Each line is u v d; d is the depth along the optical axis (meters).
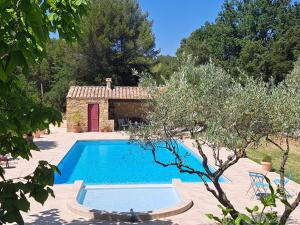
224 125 6.88
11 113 3.13
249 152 21.58
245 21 52.94
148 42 46.97
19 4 1.95
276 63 39.91
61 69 49.41
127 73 46.69
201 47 49.88
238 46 52.38
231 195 12.38
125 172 18.78
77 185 13.38
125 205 12.20
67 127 30.94
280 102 6.57
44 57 2.82
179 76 7.96
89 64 45.34
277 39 48.75
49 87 49.91
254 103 6.54
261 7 52.59
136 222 9.73
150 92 7.86
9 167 16.67
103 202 12.45
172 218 10.05
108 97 30.83
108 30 44.72
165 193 13.53
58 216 9.98
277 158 19.95
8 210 2.66
